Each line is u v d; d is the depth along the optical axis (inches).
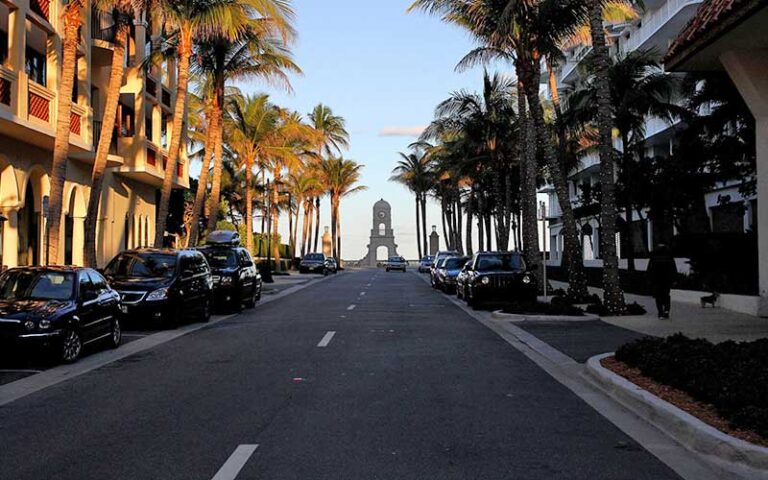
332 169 3043.8
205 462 241.0
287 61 1151.0
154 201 1382.9
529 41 869.2
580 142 1713.8
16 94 730.2
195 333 648.4
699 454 248.1
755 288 784.9
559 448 258.1
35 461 244.5
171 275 684.1
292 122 1766.7
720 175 987.3
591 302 879.1
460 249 2576.3
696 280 929.5
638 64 1198.9
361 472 229.6
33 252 919.7
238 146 1721.2
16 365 459.5
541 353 502.3
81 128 898.1
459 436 275.1
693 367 327.3
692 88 903.7
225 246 938.1
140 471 231.8
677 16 1358.3
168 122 1333.7
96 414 317.4
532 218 1118.4
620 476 225.8
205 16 895.7
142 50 1127.6
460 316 813.9
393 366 446.6
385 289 1460.4
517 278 888.9
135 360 481.4
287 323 733.9
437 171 2391.7
